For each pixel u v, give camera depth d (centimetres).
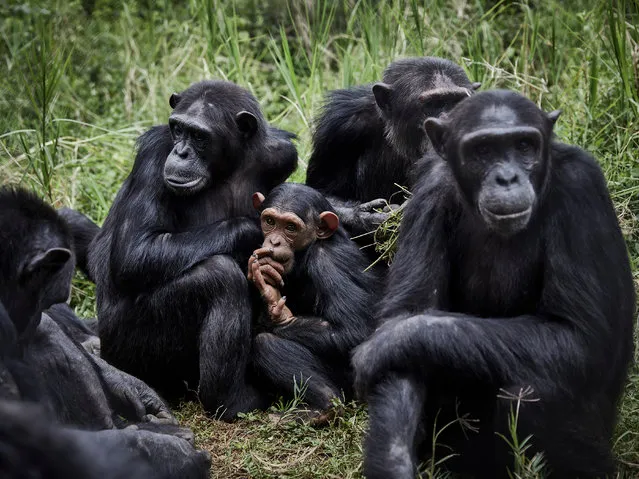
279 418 769
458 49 1168
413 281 674
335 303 816
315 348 809
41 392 601
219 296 794
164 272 808
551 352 624
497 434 636
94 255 872
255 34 1391
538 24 1159
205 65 1212
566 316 635
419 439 636
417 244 681
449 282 687
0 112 1198
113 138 1188
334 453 711
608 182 908
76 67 1310
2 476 454
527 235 652
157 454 620
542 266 655
